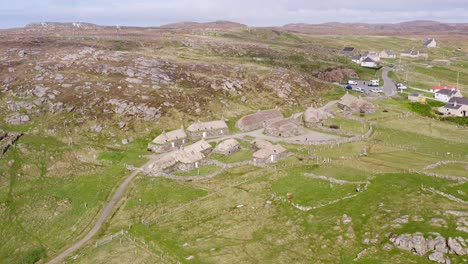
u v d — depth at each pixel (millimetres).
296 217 74500
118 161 112062
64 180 100750
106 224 81938
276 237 68625
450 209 65875
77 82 153000
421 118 143125
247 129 136625
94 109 136375
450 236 56688
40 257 72562
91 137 124625
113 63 180750
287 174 96125
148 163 109875
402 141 118562
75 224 82812
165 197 91250
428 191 75688
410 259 55688
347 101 156875
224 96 166500
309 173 94312
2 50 190875
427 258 55219
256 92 175375
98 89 148750
